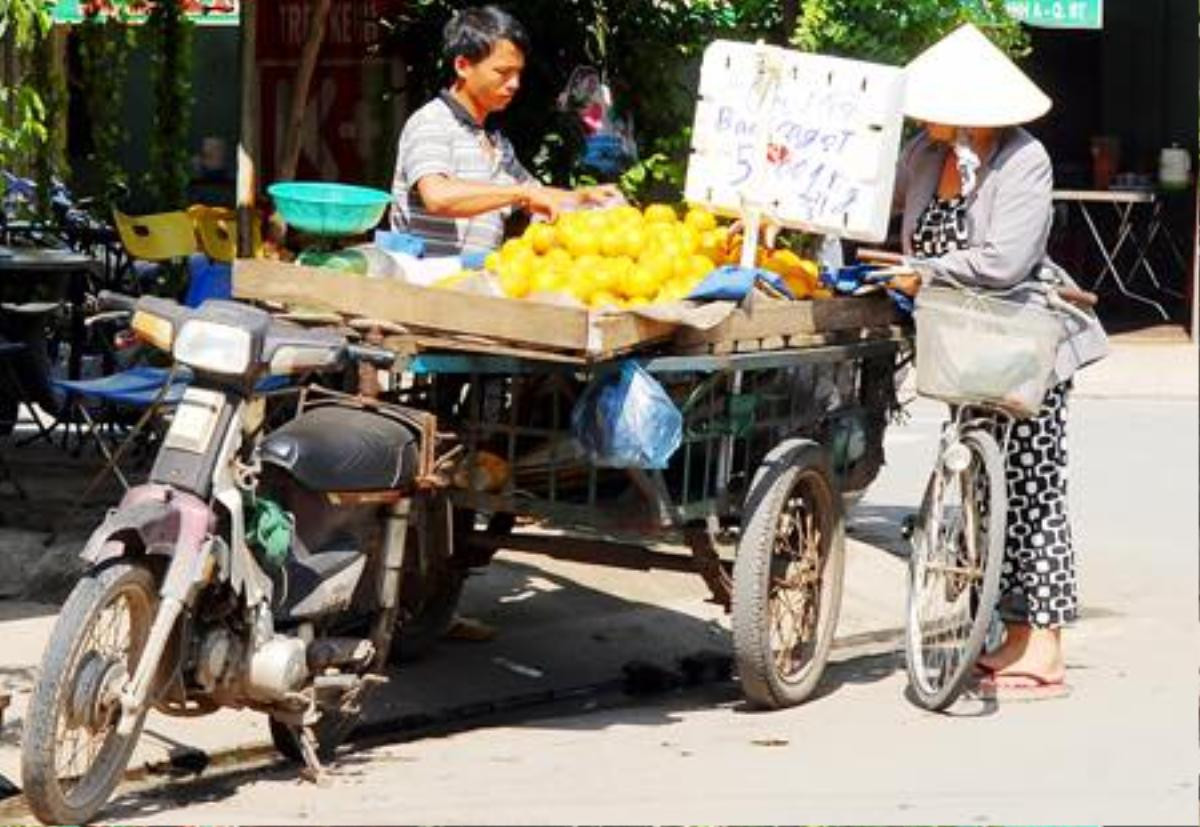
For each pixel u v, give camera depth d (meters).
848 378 7.78
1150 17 19.02
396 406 6.59
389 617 6.59
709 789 6.26
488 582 8.93
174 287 10.05
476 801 6.08
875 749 6.86
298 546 6.28
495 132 7.76
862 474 7.97
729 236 7.40
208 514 5.84
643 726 7.21
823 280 7.84
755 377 7.20
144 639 5.89
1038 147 7.45
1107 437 14.23
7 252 9.37
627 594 8.90
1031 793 6.30
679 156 10.27
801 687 7.46
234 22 13.66
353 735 7.17
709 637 8.52
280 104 12.05
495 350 6.39
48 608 8.03
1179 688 7.88
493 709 7.57
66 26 12.47
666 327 6.68
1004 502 7.21
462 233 7.48
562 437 6.84
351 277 6.48
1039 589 7.72
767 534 7.05
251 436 6.11
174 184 10.42
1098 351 7.64
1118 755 6.83
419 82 10.71
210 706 6.14
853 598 9.17
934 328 7.29
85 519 8.84
